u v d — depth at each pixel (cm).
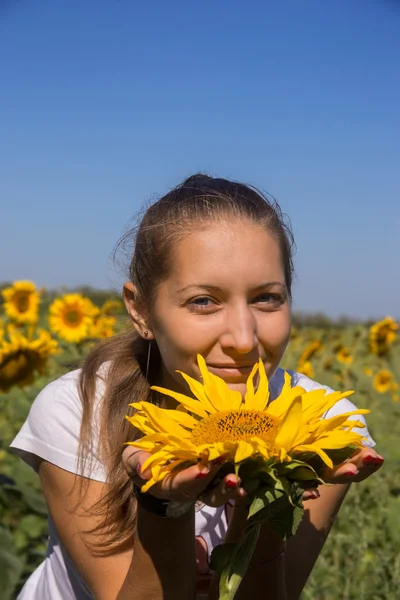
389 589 335
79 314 741
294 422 126
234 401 149
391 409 678
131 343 211
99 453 197
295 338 1109
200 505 205
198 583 195
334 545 373
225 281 173
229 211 178
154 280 183
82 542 195
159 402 209
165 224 180
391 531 378
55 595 218
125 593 164
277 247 179
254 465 127
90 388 203
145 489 130
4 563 312
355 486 428
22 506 397
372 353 942
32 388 568
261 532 169
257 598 172
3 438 462
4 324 775
